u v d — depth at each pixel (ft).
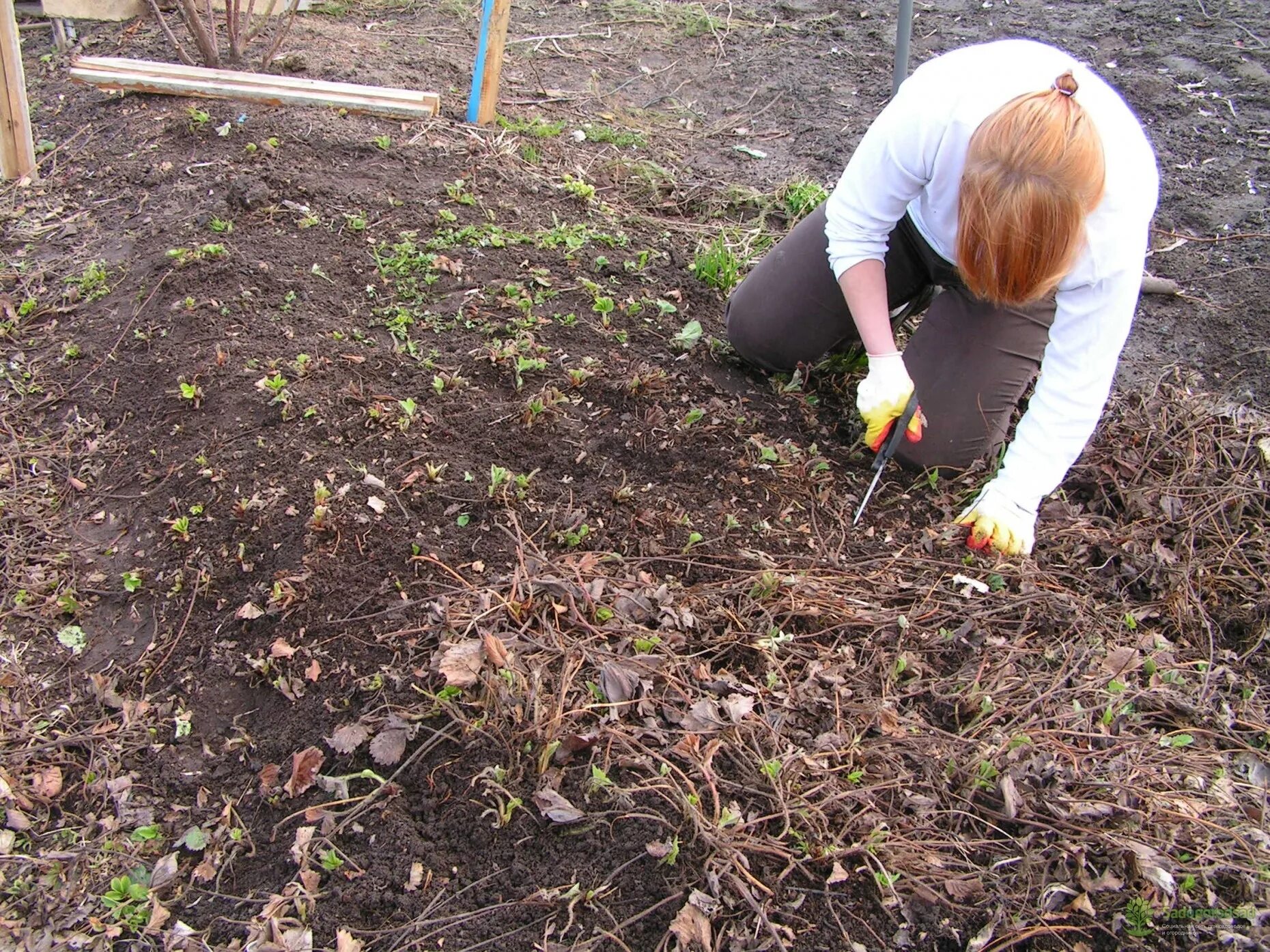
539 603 8.21
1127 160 7.51
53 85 15.89
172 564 9.15
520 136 14.89
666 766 7.16
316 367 10.44
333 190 13.06
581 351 11.03
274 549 8.91
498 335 11.14
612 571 8.74
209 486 9.51
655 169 14.58
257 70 15.49
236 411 10.07
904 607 8.76
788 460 10.02
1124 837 6.94
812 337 10.73
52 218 13.30
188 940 6.76
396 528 8.97
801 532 9.41
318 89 14.76
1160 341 12.69
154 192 13.24
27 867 7.24
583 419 10.23
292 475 9.42
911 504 9.87
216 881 7.18
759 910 6.51
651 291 12.14
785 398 10.93
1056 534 9.52
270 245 12.13
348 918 6.74
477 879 6.89
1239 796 7.40
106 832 7.48
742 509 9.55
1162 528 9.67
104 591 9.16
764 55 18.52
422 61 16.84
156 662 8.57
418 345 10.89
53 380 11.12
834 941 6.48
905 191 8.55
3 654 8.67
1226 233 14.47
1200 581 9.19
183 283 11.51
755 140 15.94
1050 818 7.04
